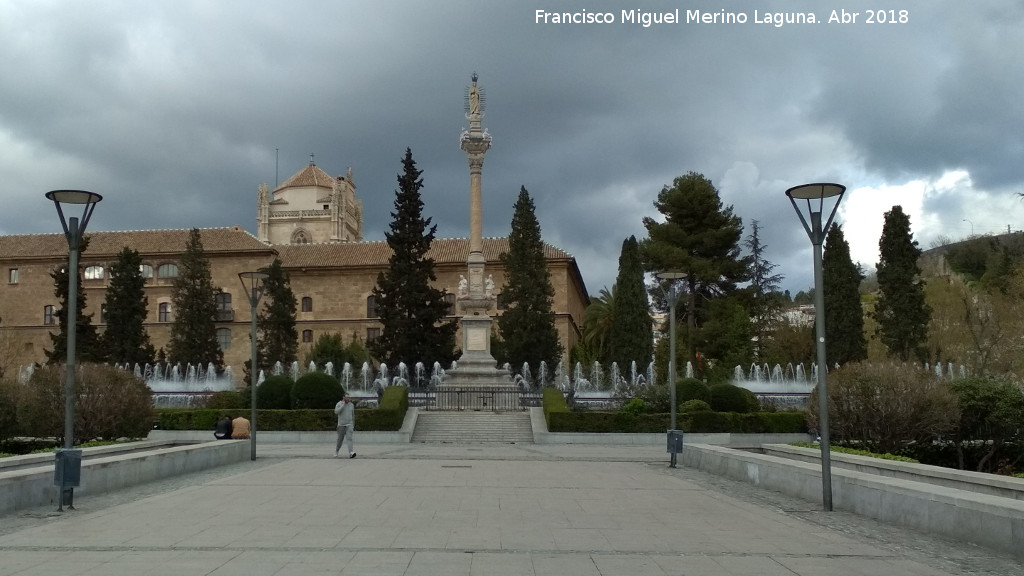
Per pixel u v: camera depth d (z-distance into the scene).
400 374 62.22
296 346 73.00
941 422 26.33
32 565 9.88
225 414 38.00
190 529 12.59
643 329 64.88
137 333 68.69
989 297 58.91
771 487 19.08
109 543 11.38
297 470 23.25
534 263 69.88
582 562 10.27
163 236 91.75
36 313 89.19
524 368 65.31
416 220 65.69
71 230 16.41
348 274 88.44
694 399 40.09
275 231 135.12
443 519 13.74
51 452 21.31
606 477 21.91
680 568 9.97
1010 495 15.34
